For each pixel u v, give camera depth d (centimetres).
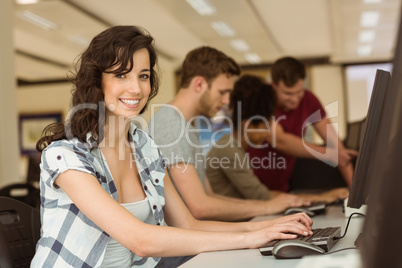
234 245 152
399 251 79
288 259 135
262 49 1135
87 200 144
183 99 263
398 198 79
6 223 160
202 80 260
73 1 737
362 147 153
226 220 240
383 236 80
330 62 1256
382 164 84
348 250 139
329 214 229
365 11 854
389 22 933
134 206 166
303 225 157
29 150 1385
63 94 1383
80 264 148
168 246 146
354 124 376
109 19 838
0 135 489
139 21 859
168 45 1059
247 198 302
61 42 994
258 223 176
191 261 140
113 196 158
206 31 948
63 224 149
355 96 1267
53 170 147
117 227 143
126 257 161
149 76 164
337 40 1078
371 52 1208
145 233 144
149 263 171
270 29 952
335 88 1259
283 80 348
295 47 1136
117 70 156
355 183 156
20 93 1402
